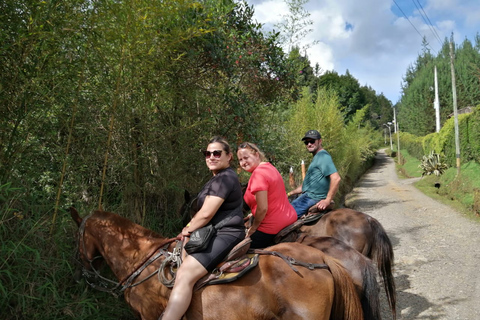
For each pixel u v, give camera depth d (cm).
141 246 341
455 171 1958
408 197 1767
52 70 372
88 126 423
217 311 280
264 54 720
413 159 3997
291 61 817
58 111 391
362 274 334
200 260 286
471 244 905
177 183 557
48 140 405
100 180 459
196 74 591
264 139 775
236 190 303
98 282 362
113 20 388
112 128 422
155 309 315
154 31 415
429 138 3077
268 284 281
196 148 599
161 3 389
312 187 493
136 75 432
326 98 1653
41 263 345
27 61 359
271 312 277
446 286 628
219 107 636
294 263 288
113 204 497
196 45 553
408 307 547
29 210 371
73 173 429
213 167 309
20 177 376
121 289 330
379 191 2083
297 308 274
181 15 453
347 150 1939
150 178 528
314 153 512
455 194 1602
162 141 531
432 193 1820
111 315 389
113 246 345
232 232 297
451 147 2228
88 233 354
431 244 917
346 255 347
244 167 371
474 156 1941
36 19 327
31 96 350
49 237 372
